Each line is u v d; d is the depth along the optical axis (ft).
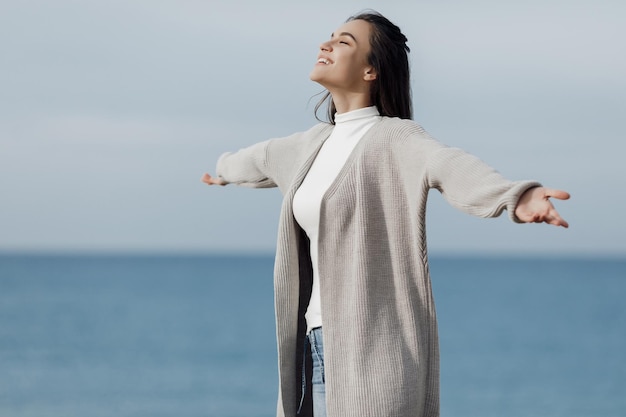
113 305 178.91
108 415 75.77
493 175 10.34
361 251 11.63
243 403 83.71
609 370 104.68
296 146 13.28
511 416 77.87
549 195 9.50
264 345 123.85
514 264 573.33
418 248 11.49
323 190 11.99
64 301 188.55
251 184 14.49
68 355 111.34
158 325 144.97
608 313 174.70
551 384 95.20
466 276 370.32
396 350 11.46
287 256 12.27
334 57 12.32
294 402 12.44
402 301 11.62
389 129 11.80
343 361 11.61
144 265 483.10
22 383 90.43
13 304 179.63
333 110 13.10
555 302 201.87
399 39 12.52
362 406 11.33
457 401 85.87
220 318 155.84
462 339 135.03
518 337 136.98
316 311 12.06
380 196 11.76
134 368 102.42
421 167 11.22
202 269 422.82
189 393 87.66
